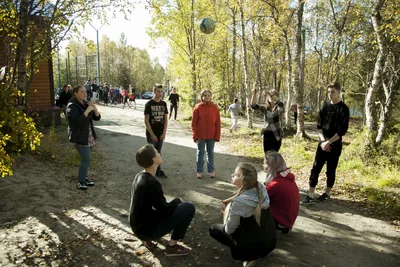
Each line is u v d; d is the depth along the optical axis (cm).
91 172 690
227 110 2350
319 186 630
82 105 560
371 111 826
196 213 499
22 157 683
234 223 320
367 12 1380
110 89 2867
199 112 664
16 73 754
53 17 755
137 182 341
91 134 583
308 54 2723
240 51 2600
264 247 324
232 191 607
